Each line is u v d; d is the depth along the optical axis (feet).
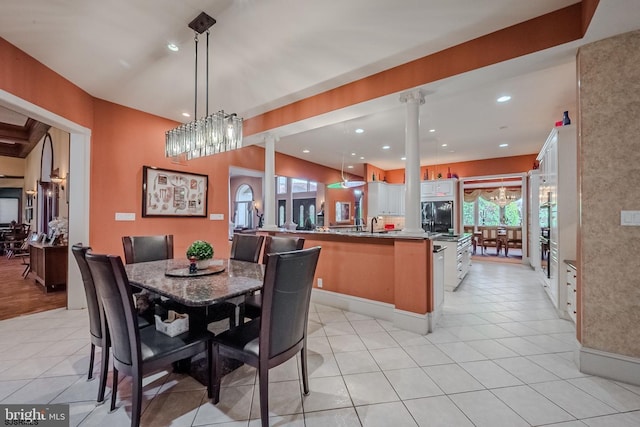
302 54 8.77
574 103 12.28
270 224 14.02
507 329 9.64
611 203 6.61
